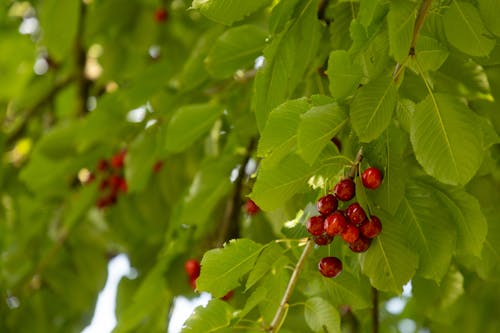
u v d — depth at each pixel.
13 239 2.50
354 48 1.42
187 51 2.27
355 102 1.40
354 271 1.53
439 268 1.47
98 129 1.98
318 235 1.44
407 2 1.41
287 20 1.46
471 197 1.47
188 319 1.46
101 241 2.37
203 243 1.98
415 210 1.47
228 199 1.97
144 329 2.03
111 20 2.26
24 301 2.41
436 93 1.41
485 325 2.16
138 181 2.00
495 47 1.49
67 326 2.45
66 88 2.76
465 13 1.43
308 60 1.51
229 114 1.87
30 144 2.70
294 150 1.41
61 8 2.10
